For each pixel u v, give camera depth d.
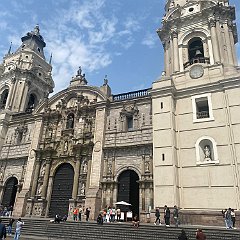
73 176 37.91
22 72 54.06
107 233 24.86
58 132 42.25
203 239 17.59
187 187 28.70
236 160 27.05
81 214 33.62
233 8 37.75
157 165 30.16
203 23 37.72
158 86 34.19
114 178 34.19
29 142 44.00
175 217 25.36
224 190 26.70
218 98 30.91
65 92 44.69
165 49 40.50
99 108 39.50
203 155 29.58
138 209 32.22
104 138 37.19
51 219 31.36
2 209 40.84
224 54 34.59
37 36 61.06
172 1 43.09
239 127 28.16
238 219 24.86
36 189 39.47
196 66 34.19
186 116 32.09
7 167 44.47
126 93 39.28
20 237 25.92
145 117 35.72
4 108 51.91
